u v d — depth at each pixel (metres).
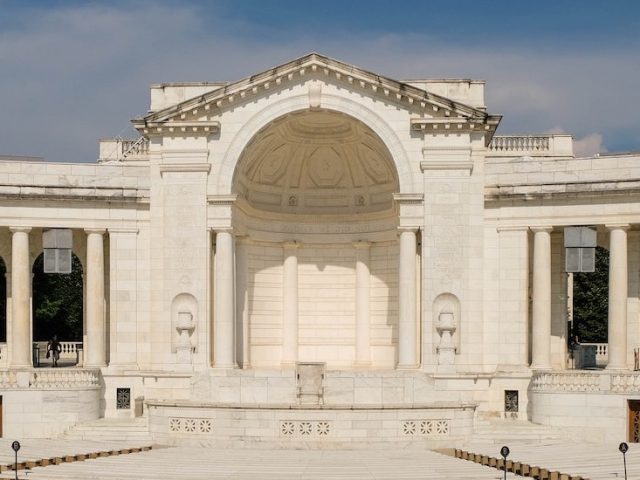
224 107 60.78
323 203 68.44
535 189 59.00
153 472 37.72
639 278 60.88
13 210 60.47
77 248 64.38
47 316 93.19
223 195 60.28
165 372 59.75
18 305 60.34
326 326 68.56
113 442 50.91
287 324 67.88
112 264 61.50
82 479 36.00
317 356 68.38
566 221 58.75
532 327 60.09
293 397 49.47
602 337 102.81
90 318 60.97
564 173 59.16
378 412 47.62
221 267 60.50
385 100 60.16
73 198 60.75
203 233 60.47
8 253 63.88
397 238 65.00
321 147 66.00
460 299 59.44
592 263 58.00
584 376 53.59
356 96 60.31
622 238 57.72
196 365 60.12
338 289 68.50
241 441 47.78
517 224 59.53
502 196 59.44
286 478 36.09
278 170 66.81
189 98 61.06
